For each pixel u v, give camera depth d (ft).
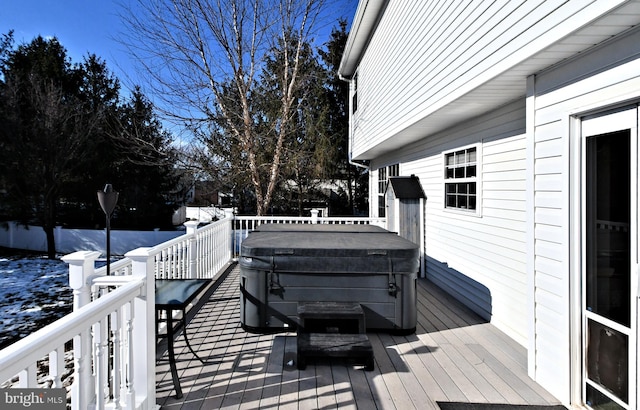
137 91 44.98
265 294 12.16
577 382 8.22
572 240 8.25
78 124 38.83
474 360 10.55
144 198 47.85
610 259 7.48
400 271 12.12
